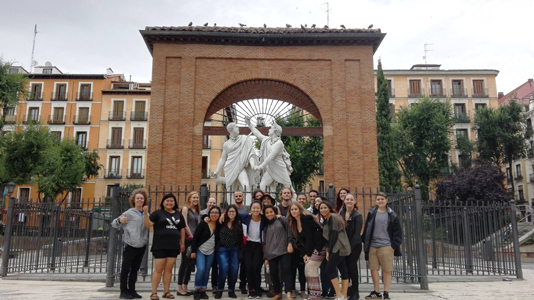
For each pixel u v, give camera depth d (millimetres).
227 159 14055
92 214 13609
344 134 18406
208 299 7637
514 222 11906
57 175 34344
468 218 13477
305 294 7883
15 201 11859
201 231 7691
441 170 36656
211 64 19000
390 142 30859
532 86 47531
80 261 14977
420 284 8883
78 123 46469
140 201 7652
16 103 29875
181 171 17891
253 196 8914
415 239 9242
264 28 19469
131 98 47281
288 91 19594
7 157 30938
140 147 46031
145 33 18562
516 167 46750
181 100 18531
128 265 7414
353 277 7312
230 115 21797
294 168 32812
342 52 19188
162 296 7691
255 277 7738
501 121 38250
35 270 12195
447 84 48000
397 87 47938
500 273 12203
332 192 9875
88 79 47750
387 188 29562
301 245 7414
